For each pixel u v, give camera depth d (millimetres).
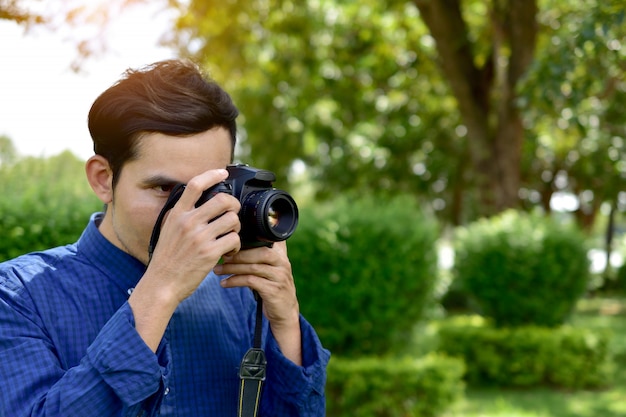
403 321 5773
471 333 7891
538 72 6230
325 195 16438
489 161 10023
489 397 7207
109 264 1475
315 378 1559
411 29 12305
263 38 11414
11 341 1340
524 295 7914
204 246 1324
